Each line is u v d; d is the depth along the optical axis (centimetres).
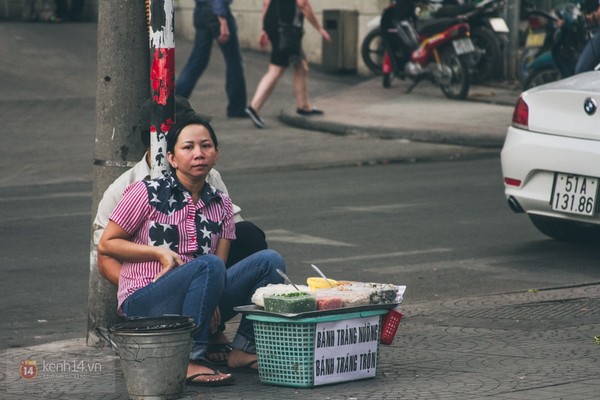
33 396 833
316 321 826
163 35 898
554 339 991
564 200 1330
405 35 3011
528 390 819
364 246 1475
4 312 1162
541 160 1343
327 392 827
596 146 1298
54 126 2666
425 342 990
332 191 1917
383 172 2141
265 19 2681
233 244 942
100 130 977
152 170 905
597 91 1304
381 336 880
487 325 1056
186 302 847
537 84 2717
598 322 1061
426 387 834
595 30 2439
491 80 3150
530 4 3297
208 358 915
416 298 1201
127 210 854
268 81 2686
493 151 2405
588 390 817
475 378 859
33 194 1936
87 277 1320
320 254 1428
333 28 3469
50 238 1545
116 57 971
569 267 1347
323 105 2925
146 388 803
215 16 2761
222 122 2777
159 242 859
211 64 3431
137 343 796
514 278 1291
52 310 1171
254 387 846
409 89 3059
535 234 1554
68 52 3456
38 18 3975
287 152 2386
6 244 1504
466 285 1262
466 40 2941
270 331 841
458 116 2722
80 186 2027
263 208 1756
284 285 870
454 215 1686
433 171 2138
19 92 3030
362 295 850
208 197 874
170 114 902
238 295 890
